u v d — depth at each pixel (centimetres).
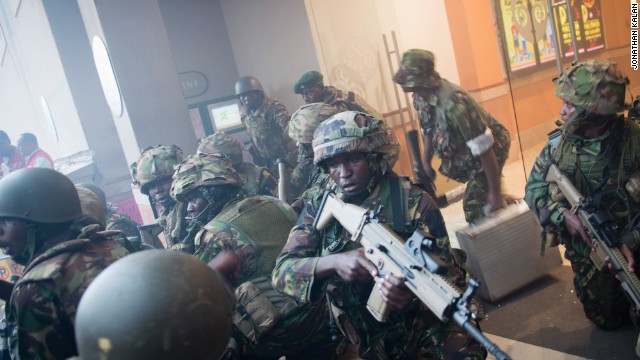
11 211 222
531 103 442
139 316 98
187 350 101
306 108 379
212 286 111
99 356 99
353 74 579
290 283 221
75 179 806
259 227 299
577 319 313
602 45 374
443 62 509
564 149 279
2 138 826
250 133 666
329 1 592
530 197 296
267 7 705
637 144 262
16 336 235
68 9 873
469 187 364
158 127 648
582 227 265
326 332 308
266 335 292
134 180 425
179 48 793
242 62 813
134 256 110
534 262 359
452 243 389
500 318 337
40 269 213
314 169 374
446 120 352
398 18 537
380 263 185
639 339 255
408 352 214
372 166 213
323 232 231
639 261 258
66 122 1024
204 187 317
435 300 158
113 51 621
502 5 420
